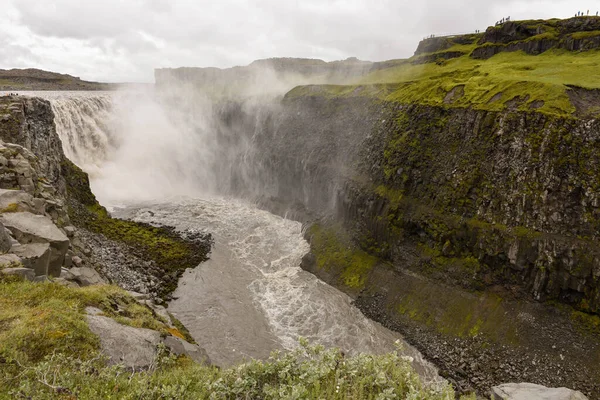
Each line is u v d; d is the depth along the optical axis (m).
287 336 41.41
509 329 39.00
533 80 50.62
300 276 55.38
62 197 49.03
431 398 9.66
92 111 86.44
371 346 40.38
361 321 45.06
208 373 12.07
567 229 39.38
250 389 10.34
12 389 9.70
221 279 51.31
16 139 41.59
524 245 40.91
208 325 40.53
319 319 44.91
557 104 44.28
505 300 41.38
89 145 83.06
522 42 82.56
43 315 14.27
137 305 21.41
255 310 45.56
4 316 14.13
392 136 59.44
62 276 24.73
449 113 53.03
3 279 17.16
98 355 13.34
